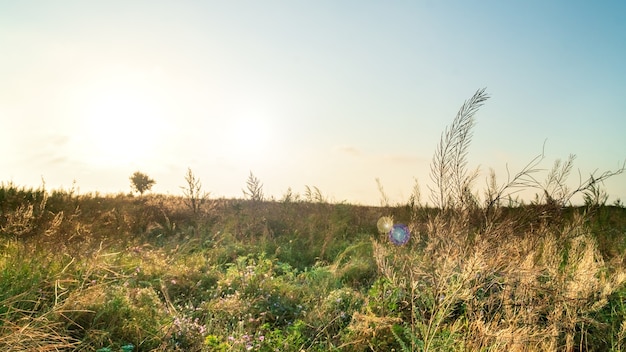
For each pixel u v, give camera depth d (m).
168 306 5.40
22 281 4.83
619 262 6.19
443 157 4.69
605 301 4.58
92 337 4.11
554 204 5.22
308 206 12.92
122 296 4.89
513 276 4.43
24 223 6.93
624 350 4.23
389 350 4.21
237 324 4.88
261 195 12.58
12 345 3.42
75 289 4.92
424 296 4.45
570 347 4.13
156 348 4.17
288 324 5.12
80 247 6.27
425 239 6.11
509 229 4.62
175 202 14.63
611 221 8.48
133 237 9.57
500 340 3.70
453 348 3.74
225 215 12.03
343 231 10.98
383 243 8.12
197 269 7.09
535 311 4.26
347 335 4.42
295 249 9.49
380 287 5.20
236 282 6.42
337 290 5.94
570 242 5.95
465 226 4.48
